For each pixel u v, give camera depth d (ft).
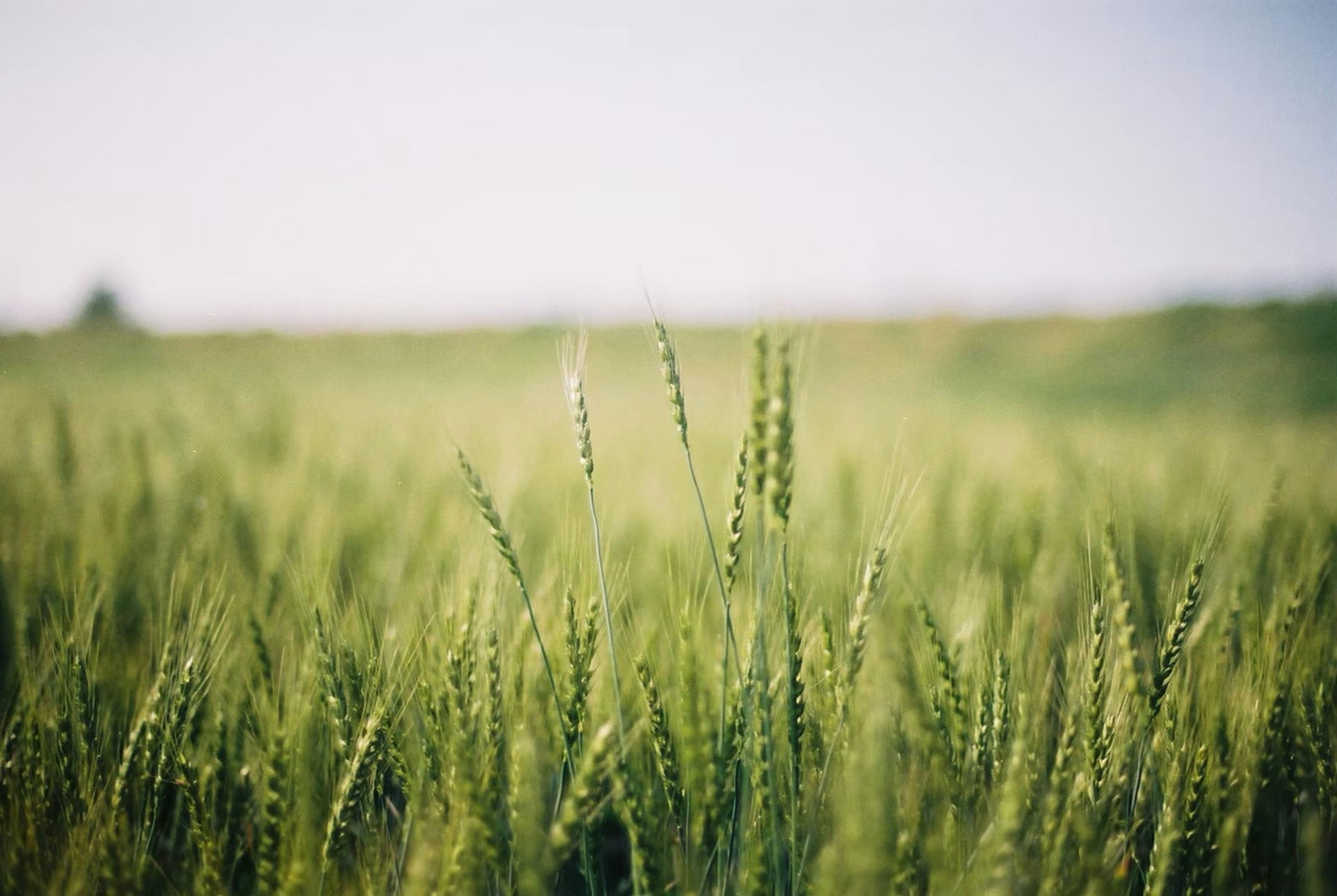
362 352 107.76
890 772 4.19
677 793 6.14
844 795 4.95
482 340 121.60
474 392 45.91
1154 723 6.61
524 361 102.68
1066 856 5.29
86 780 6.53
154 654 7.72
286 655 7.61
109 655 8.51
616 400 36.94
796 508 13.74
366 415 28.35
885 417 31.76
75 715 6.70
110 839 5.41
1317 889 5.18
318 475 18.03
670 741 6.22
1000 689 6.48
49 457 15.29
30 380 39.60
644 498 16.52
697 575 7.02
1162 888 5.65
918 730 5.38
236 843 7.14
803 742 6.04
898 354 120.26
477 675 6.53
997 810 5.61
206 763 7.21
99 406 25.59
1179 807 6.14
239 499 14.74
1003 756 6.25
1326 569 8.85
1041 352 116.06
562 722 5.96
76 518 12.51
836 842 4.31
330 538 12.25
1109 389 84.07
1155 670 6.37
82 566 9.46
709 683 6.84
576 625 6.39
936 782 5.38
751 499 5.84
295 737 6.19
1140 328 118.52
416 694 7.02
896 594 8.18
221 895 5.98
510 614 7.98
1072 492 15.75
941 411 44.91
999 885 4.54
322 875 5.68
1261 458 20.34
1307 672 7.50
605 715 7.04
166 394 31.78
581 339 6.03
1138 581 8.65
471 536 8.68
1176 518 12.55
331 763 6.74
